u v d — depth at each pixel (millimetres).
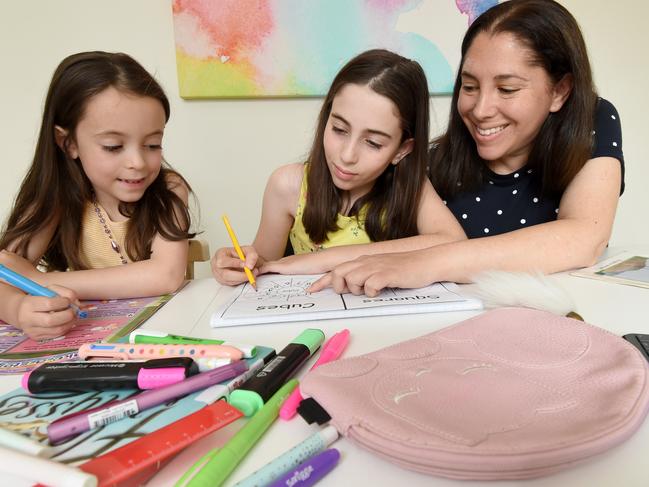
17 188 1607
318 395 261
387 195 855
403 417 235
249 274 588
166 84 1521
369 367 291
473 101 758
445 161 933
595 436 217
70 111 651
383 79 696
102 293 583
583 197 729
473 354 311
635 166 1697
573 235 622
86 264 794
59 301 448
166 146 1568
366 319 448
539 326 348
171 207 765
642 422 247
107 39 1497
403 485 212
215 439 259
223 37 1450
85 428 254
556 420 232
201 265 1679
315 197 854
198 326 459
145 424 260
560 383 270
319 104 1534
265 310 466
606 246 734
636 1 1526
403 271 520
